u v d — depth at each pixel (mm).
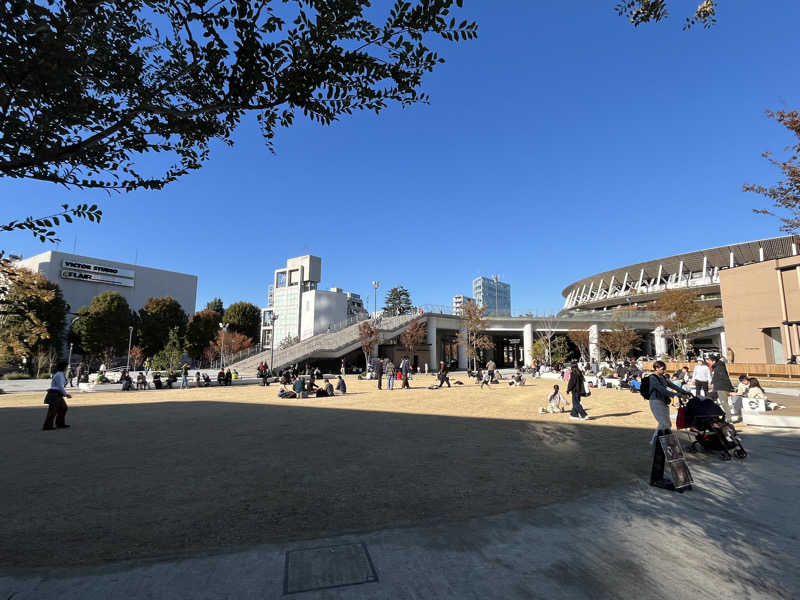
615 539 3461
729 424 6504
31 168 2803
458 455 6895
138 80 2801
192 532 3799
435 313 52906
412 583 2742
